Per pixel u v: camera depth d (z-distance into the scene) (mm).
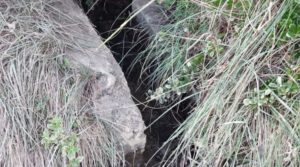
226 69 2016
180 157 2258
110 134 2068
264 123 1968
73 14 2391
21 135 1963
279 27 2002
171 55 2242
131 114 2115
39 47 2148
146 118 2465
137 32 2688
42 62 2105
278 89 1952
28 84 2053
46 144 1948
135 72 2627
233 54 2064
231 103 2012
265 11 1939
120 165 2125
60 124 1955
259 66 2004
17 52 2117
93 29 2363
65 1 2434
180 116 2385
